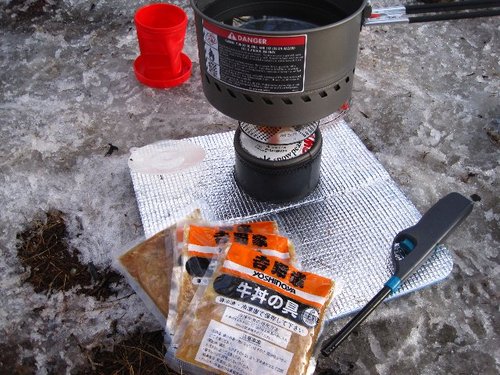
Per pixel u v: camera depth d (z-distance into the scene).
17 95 0.69
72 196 0.57
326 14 0.44
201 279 0.44
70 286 0.49
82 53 0.76
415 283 0.47
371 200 0.53
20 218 0.55
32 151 0.62
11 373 0.44
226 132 0.62
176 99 0.69
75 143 0.63
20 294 0.49
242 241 0.46
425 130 0.64
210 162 0.58
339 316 0.45
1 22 0.80
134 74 0.72
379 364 0.44
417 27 0.79
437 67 0.73
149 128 0.65
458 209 0.48
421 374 0.43
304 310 0.42
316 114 0.42
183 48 0.77
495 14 0.43
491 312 0.47
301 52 0.37
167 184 0.55
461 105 0.67
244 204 0.53
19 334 0.46
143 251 0.47
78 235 0.53
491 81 0.71
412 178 0.59
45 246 0.52
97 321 0.47
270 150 0.48
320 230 0.51
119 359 0.44
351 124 0.65
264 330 0.40
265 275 0.43
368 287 0.47
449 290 0.48
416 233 0.47
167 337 0.43
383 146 0.62
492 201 0.56
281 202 0.53
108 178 0.59
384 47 0.76
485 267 0.50
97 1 0.84
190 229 0.47
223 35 0.38
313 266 0.48
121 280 0.49
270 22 0.45
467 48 0.76
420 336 0.45
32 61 0.74
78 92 0.70
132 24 0.81
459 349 0.45
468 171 0.60
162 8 0.69
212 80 0.42
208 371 0.40
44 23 0.80
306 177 0.51
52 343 0.45
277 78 0.39
